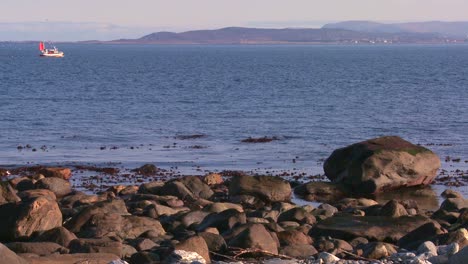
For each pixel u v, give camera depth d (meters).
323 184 32.59
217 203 25.77
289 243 19.30
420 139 50.78
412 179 33.28
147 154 44.59
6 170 37.75
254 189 29.75
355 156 33.16
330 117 63.66
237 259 17.80
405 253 17.67
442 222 22.84
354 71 148.62
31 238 20.03
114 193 30.64
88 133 53.94
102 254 17.11
